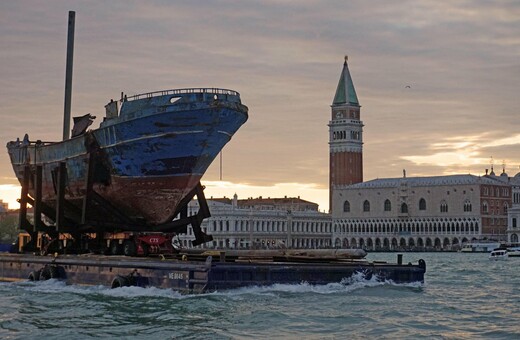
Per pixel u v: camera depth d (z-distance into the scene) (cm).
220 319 4941
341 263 6569
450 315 5366
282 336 4481
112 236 7231
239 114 6675
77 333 4566
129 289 5997
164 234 7212
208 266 5672
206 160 6831
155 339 4384
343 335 4534
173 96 6506
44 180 7662
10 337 4484
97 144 6862
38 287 6731
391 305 5709
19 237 8544
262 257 7294
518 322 5081
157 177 6781
